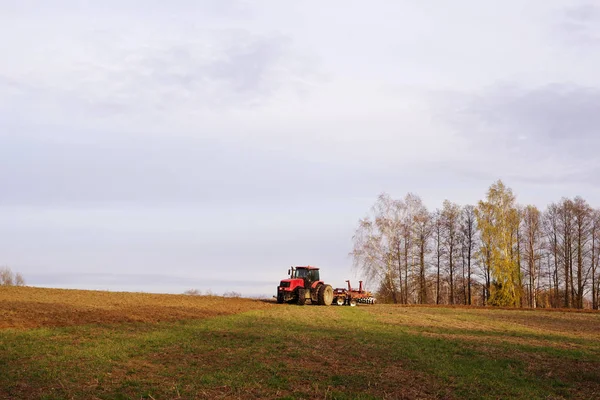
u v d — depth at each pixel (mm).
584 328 26766
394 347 17219
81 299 30578
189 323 22297
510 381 12758
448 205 61031
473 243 60094
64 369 12430
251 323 23328
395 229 57250
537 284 60344
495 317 32812
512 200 55406
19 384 11008
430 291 63969
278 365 13836
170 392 10891
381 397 11086
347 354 15758
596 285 59312
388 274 56594
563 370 14312
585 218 58406
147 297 36281
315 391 11398
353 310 35531
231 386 11508
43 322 19828
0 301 25984
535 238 59469
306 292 39281
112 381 11594
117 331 18609
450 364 14516
